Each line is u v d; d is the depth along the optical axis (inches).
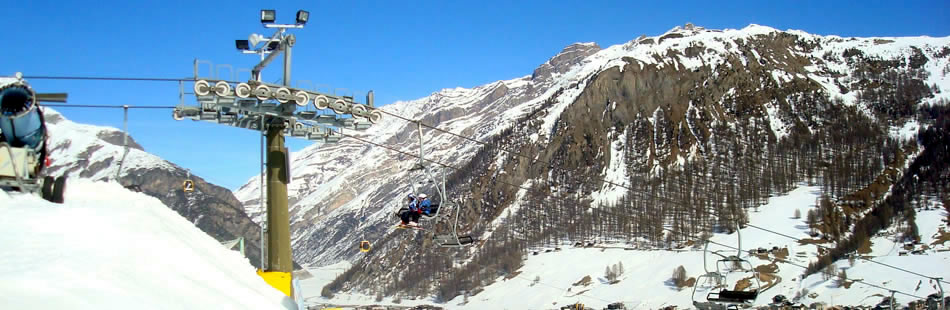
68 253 542.3
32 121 799.7
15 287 433.7
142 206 937.5
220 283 665.0
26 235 577.6
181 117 1229.1
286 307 784.9
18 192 764.0
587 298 7736.2
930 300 4749.0
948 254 7003.0
